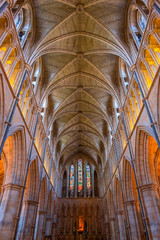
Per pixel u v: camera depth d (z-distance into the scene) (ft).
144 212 44.11
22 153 49.19
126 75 68.59
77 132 120.57
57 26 58.54
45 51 62.13
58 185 126.52
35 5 54.44
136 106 55.77
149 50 42.70
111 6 55.62
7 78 37.32
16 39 42.52
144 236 62.85
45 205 78.64
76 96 92.58
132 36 55.16
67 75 79.10
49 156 92.38
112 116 87.25
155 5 36.68
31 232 55.06
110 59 72.38
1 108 35.94
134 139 52.85
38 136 69.26
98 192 130.52
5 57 38.45
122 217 78.64
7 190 43.75
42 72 72.69
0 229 38.32
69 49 69.72
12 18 39.37
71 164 143.13
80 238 106.73
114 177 83.66
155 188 45.75
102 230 111.75
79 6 55.42
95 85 83.51
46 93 73.05
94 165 141.49
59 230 112.88
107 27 58.59
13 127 41.88
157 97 38.60
